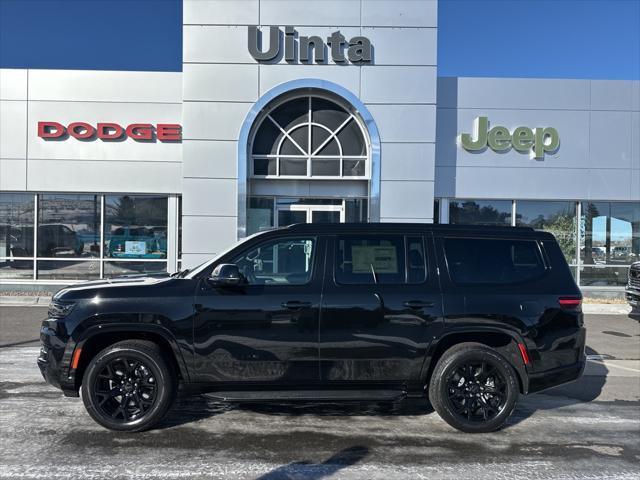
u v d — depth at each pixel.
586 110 13.50
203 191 12.09
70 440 4.32
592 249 13.88
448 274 4.77
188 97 12.01
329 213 12.79
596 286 13.90
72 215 13.48
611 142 13.55
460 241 4.89
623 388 6.34
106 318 4.45
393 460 4.04
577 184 13.53
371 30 12.13
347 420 4.97
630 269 11.70
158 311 4.46
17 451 4.08
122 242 13.55
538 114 13.46
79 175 13.14
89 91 13.09
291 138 12.59
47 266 13.49
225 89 12.06
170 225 13.52
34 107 13.03
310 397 4.53
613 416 5.24
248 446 4.27
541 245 4.95
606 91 13.50
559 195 13.53
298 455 4.11
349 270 4.72
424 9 12.14
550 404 5.66
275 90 12.05
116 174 13.19
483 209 13.69
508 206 13.74
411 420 5.01
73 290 4.64
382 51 12.16
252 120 12.05
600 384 6.53
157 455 4.05
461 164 13.44
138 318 4.45
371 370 4.61
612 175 13.55
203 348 4.48
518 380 4.79
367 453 4.17
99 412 4.45
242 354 4.51
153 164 13.20
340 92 12.12
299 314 4.54
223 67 12.04
